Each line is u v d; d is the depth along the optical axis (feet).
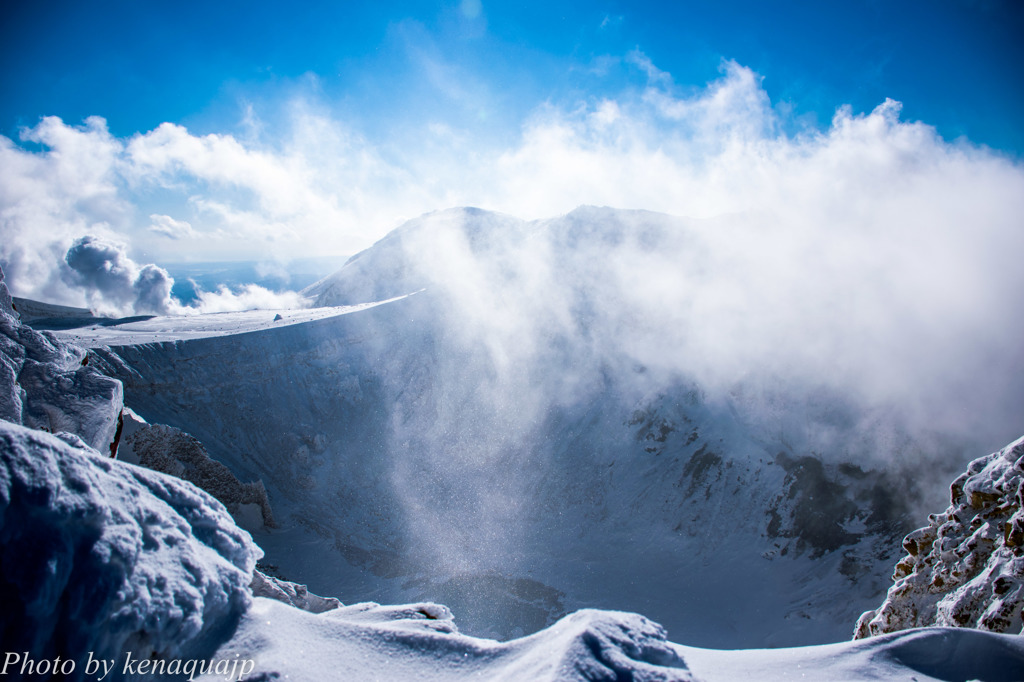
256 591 25.35
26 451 13.83
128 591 13.71
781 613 101.19
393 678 14.65
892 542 110.32
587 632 14.57
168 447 89.15
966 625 26.58
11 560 12.48
